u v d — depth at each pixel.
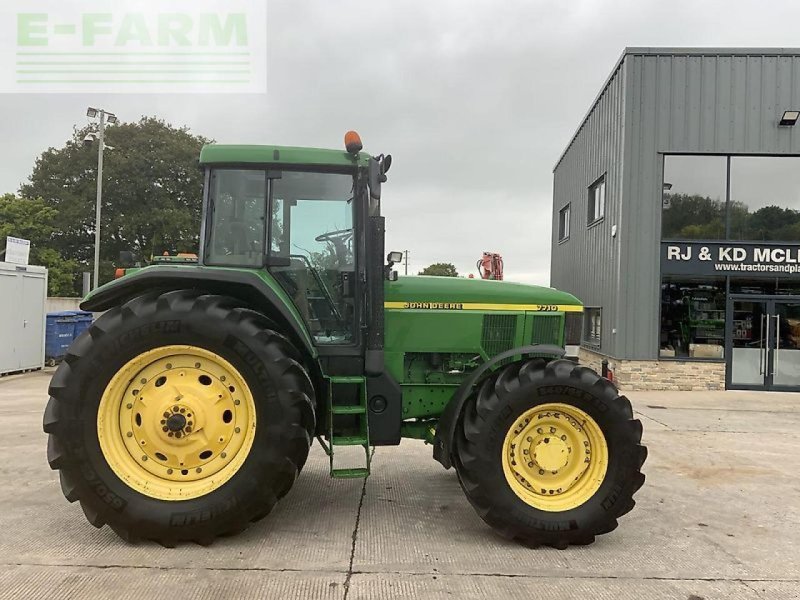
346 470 3.76
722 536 3.87
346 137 3.96
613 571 3.28
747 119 11.36
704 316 11.55
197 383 3.55
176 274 3.54
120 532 3.45
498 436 3.59
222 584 3.00
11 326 11.74
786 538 3.85
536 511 3.57
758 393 11.11
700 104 11.39
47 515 3.96
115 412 3.49
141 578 3.05
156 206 34.25
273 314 3.78
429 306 4.35
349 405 3.98
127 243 34.59
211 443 3.52
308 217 4.05
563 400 3.66
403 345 4.32
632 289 11.47
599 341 13.31
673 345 11.58
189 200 35.72
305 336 3.73
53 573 3.09
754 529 4.01
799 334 11.37
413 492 4.62
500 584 3.09
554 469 3.69
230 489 3.42
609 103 12.62
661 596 3.00
